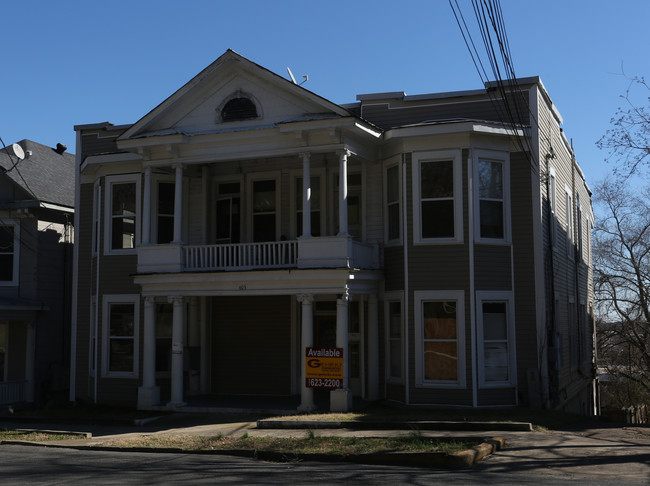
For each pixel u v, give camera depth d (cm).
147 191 1883
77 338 2172
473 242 1700
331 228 1903
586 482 895
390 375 1789
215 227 2041
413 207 1745
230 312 2059
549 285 1778
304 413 1650
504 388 1698
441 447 1112
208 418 1691
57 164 2725
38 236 2406
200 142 1819
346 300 1667
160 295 1839
